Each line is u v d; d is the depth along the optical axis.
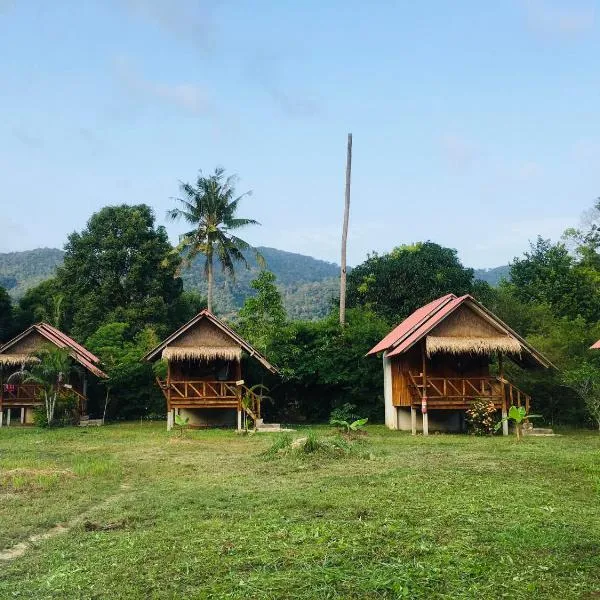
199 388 27.17
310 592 6.19
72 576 6.93
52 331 29.45
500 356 23.92
